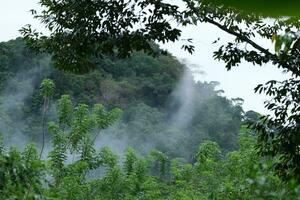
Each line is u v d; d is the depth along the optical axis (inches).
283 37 71.2
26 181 207.5
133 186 743.1
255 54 237.9
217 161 722.8
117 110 737.6
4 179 201.6
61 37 268.7
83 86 2304.4
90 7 247.6
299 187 233.9
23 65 2295.8
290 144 217.9
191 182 724.0
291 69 217.8
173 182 777.6
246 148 603.2
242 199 473.7
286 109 223.6
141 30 248.7
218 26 233.6
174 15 236.7
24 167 206.8
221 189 531.8
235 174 590.2
